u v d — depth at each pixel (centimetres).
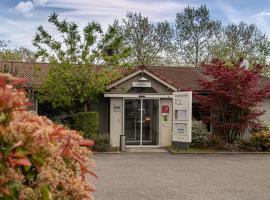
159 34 4200
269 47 4344
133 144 2241
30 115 296
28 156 268
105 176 1272
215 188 1102
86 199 311
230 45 4353
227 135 2186
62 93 2053
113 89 2192
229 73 2095
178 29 4353
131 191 1045
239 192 1055
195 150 2056
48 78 2077
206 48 4372
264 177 1296
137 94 2189
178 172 1374
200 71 2864
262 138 2128
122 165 1532
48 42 2116
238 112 2158
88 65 2078
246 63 2345
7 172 252
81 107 2227
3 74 295
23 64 2680
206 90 2275
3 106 265
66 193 299
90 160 346
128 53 2214
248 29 4406
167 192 1038
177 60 4331
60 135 301
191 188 1096
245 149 2123
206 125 2322
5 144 258
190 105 2073
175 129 2141
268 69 4197
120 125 2211
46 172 271
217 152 2011
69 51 2108
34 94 2236
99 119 2322
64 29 2120
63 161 305
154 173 1346
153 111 2253
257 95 2120
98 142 2006
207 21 4353
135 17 4141
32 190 263
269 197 1001
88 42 2138
